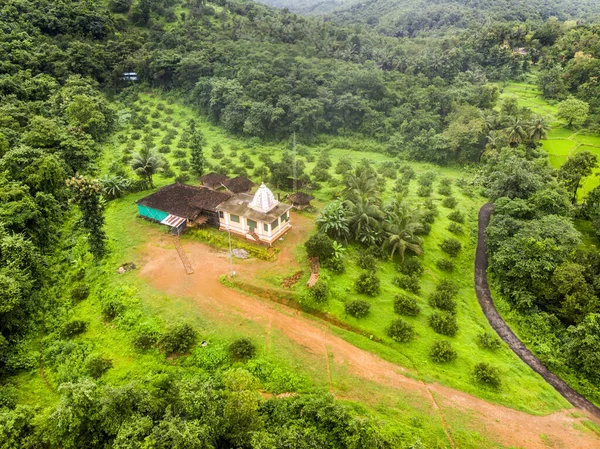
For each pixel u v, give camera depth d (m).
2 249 32.56
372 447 20.42
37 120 54.59
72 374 26.23
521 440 23.84
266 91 80.12
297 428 21.50
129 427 19.02
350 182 49.91
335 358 28.03
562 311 34.69
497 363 29.88
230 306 32.25
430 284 38.62
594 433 25.14
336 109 83.06
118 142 69.19
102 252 37.59
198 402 20.75
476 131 68.56
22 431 21.25
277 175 54.62
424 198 56.69
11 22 78.69
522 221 42.38
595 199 48.94
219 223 42.84
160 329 29.22
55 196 45.69
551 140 69.62
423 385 26.67
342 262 36.59
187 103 88.75
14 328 29.75
